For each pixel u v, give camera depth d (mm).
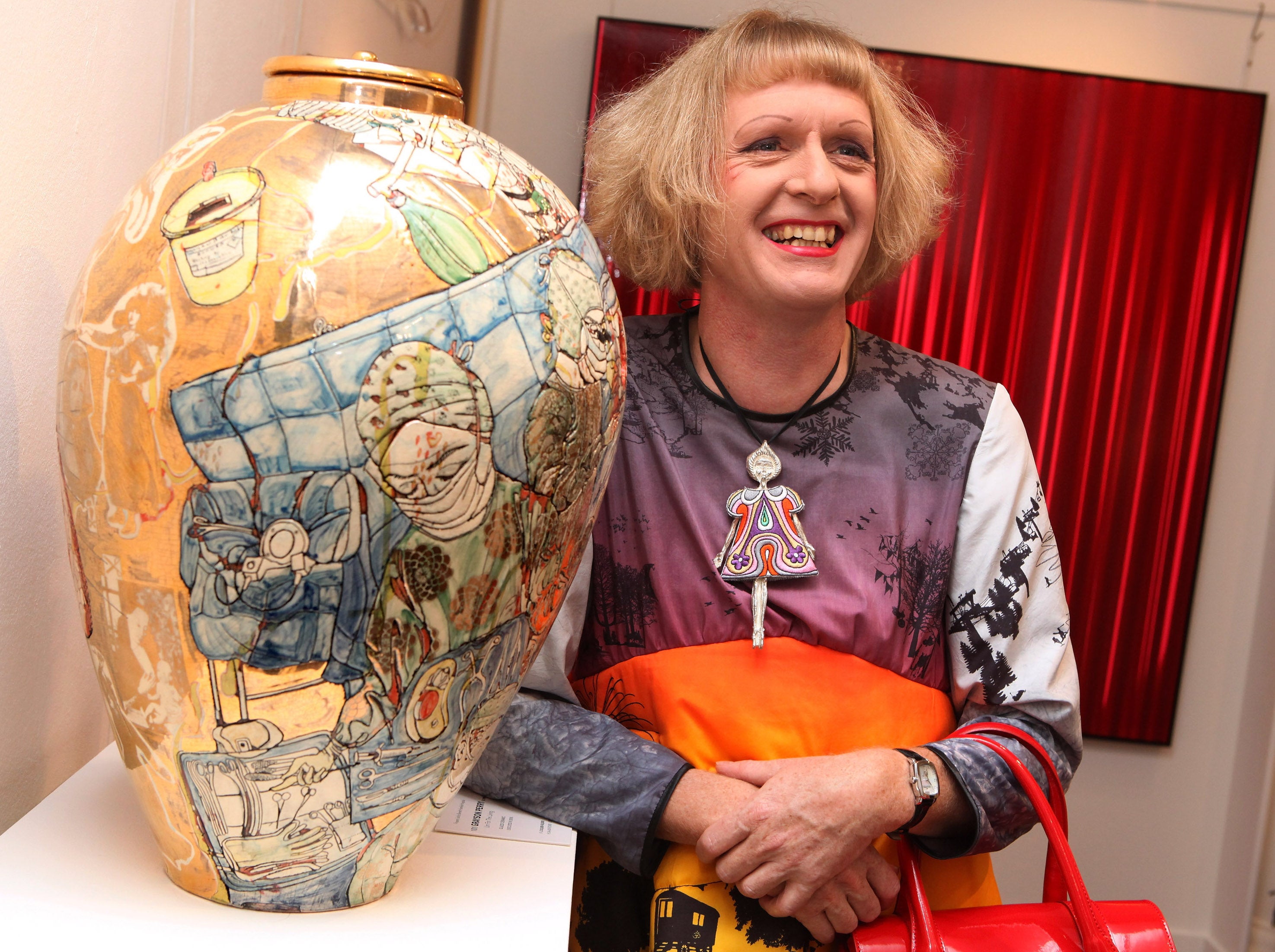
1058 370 1827
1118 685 1897
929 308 1809
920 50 1829
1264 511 1925
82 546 534
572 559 622
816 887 824
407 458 495
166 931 551
